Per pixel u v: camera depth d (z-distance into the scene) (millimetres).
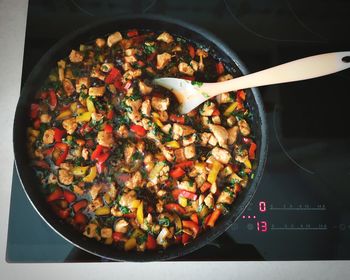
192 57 481
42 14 490
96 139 439
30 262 393
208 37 464
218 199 427
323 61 436
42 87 450
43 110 445
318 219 421
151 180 429
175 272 404
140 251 398
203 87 443
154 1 508
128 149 433
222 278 405
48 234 405
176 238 412
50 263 398
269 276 408
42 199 410
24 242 400
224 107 470
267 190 431
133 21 470
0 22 485
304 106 472
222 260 402
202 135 449
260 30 504
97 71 456
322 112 471
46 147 433
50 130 431
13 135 393
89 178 424
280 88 479
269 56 492
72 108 448
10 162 434
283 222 418
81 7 498
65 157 432
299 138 458
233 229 414
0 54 472
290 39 502
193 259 402
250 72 481
